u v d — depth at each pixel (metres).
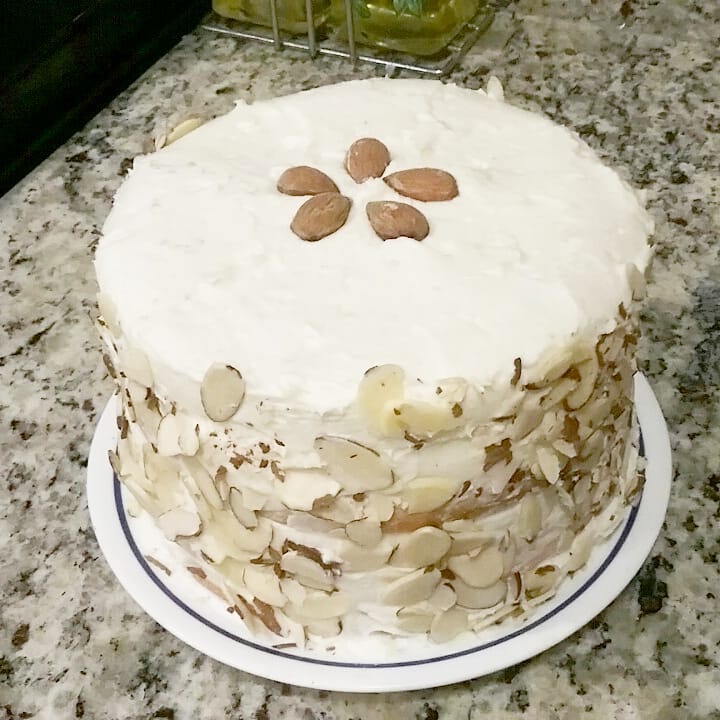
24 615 0.74
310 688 0.68
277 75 1.33
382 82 0.82
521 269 0.63
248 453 0.60
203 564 0.68
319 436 0.58
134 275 0.65
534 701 0.67
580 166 0.72
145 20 1.34
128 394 0.66
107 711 0.68
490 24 1.39
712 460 0.81
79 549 0.79
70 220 1.13
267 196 0.70
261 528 0.62
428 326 0.60
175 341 0.61
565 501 0.65
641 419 0.80
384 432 0.57
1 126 1.16
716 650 0.69
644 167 1.13
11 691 0.70
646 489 0.75
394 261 0.64
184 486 0.66
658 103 1.23
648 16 1.39
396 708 0.68
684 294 0.97
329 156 0.74
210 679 0.70
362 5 1.30
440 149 0.74
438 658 0.65
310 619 0.65
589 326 0.61
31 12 1.22
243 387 0.58
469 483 0.60
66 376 0.94
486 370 0.58
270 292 0.63
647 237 0.68
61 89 1.23
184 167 0.74
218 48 1.39
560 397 0.60
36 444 0.88
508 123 0.76
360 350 0.59
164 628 0.71
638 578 0.74
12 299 1.03
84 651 0.72
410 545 0.60
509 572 0.65
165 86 1.32
